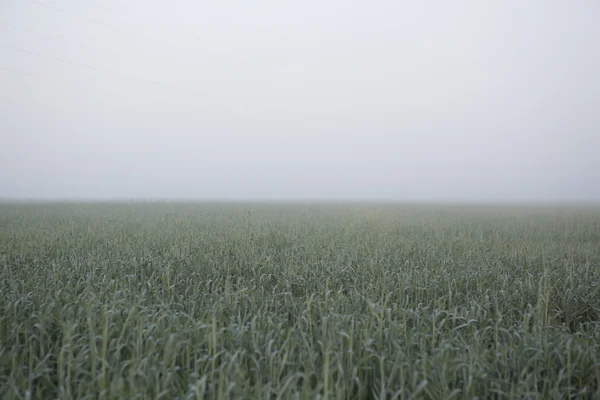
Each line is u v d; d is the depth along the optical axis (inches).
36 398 139.9
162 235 439.2
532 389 151.6
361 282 275.0
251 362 160.2
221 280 264.5
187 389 145.3
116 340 166.6
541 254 375.2
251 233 463.2
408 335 180.7
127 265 284.4
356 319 191.3
